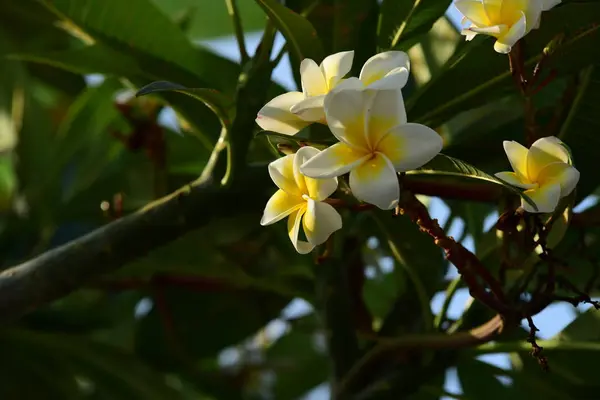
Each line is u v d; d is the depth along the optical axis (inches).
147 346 61.2
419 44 59.3
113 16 53.8
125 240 49.1
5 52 67.1
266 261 59.7
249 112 49.2
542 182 43.9
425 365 52.2
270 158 56.3
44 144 63.9
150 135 57.7
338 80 44.4
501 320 48.6
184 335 62.5
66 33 67.8
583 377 52.0
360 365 52.5
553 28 48.8
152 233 49.3
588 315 50.3
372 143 42.8
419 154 42.5
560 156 43.9
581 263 53.8
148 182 65.0
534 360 53.3
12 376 60.5
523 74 46.8
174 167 61.9
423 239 53.3
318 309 55.2
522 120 53.2
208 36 73.8
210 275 58.9
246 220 59.1
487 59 49.4
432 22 50.8
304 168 42.6
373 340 55.1
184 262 58.8
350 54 44.7
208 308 62.6
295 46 49.0
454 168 43.8
